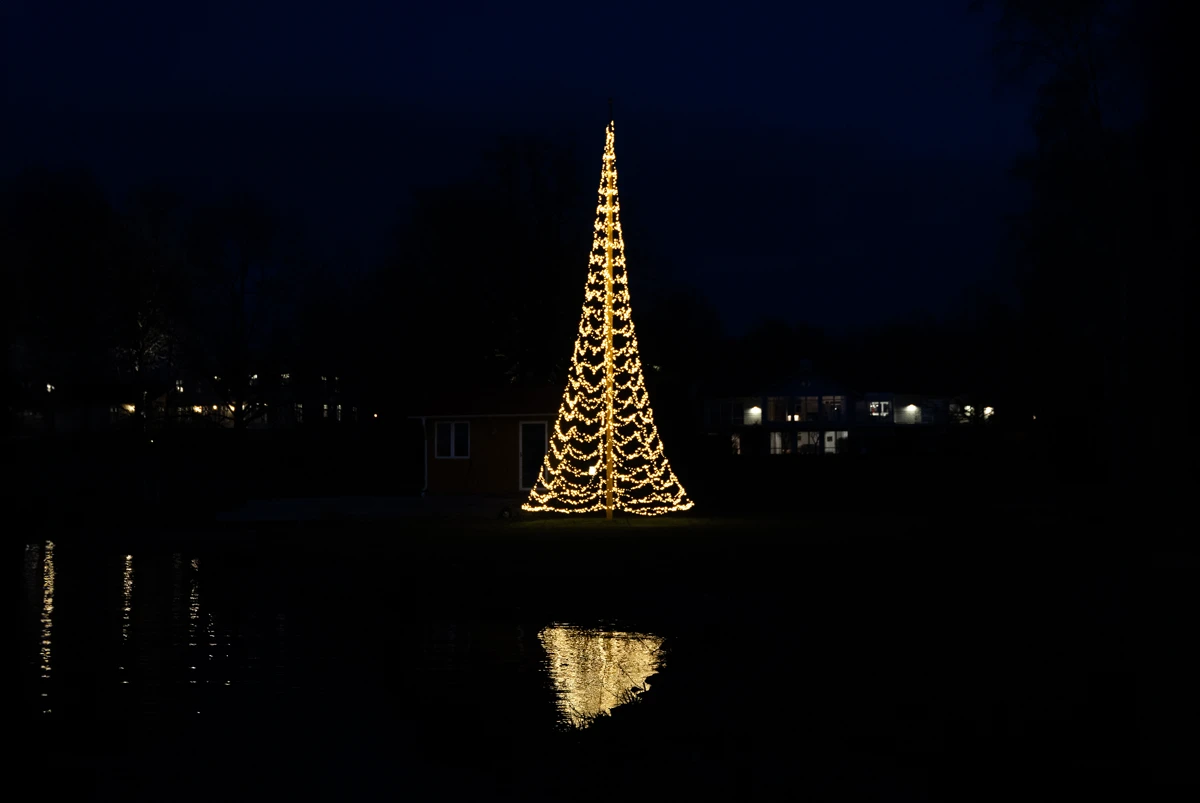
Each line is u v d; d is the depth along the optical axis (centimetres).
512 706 1190
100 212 6362
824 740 930
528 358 5753
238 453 6288
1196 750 849
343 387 6931
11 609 1869
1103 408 4547
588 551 2578
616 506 3922
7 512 4231
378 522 3562
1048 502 3956
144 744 1059
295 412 7144
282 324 6612
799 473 4775
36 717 1155
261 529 3400
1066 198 4241
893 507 4103
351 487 5294
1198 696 1018
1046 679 1102
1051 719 952
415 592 2016
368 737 1074
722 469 4847
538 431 4447
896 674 1160
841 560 2323
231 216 6353
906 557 2361
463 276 5725
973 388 7038
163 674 1354
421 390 6084
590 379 5297
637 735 998
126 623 1727
